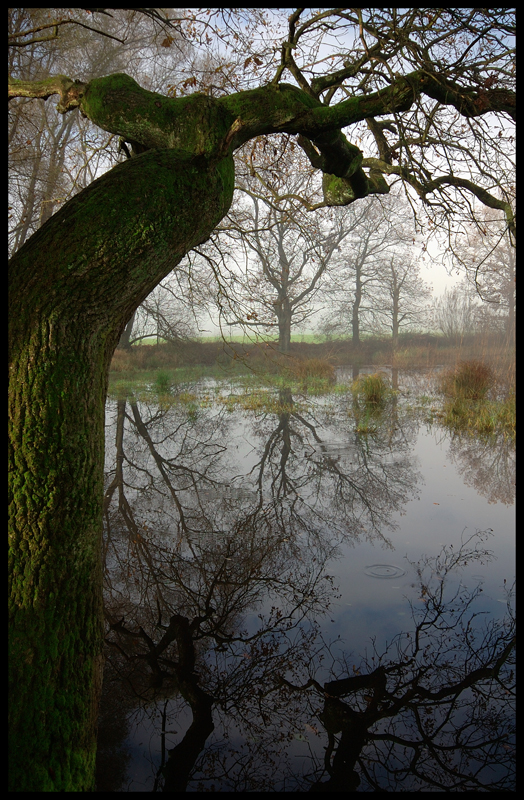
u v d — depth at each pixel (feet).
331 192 20.58
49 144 42.19
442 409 41.52
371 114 14.79
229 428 35.50
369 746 8.17
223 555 15.67
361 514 19.16
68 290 8.08
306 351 106.01
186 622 11.98
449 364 79.36
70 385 8.08
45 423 7.78
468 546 15.99
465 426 34.83
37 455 7.72
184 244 9.58
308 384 61.21
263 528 17.83
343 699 9.28
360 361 102.78
